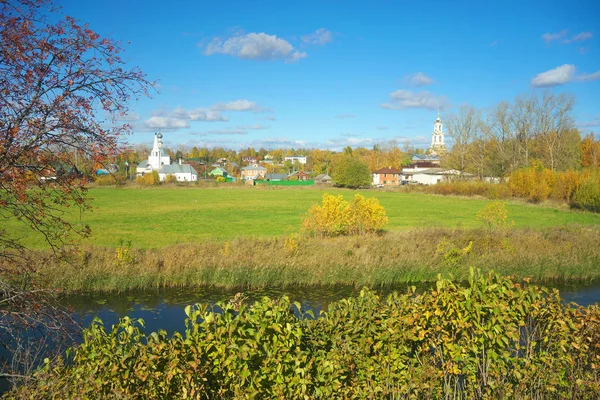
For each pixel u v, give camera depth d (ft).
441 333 18.83
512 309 18.31
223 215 156.97
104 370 15.21
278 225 129.80
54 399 15.16
